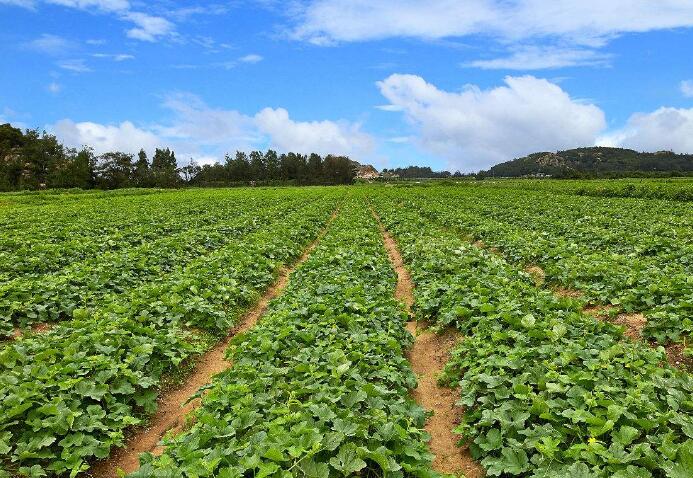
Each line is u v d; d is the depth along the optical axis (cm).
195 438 620
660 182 6197
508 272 1431
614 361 748
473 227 2547
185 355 991
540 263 1678
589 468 527
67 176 10144
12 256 1705
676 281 1101
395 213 3634
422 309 1212
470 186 8244
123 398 817
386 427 598
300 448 544
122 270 1561
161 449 756
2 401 704
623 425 572
